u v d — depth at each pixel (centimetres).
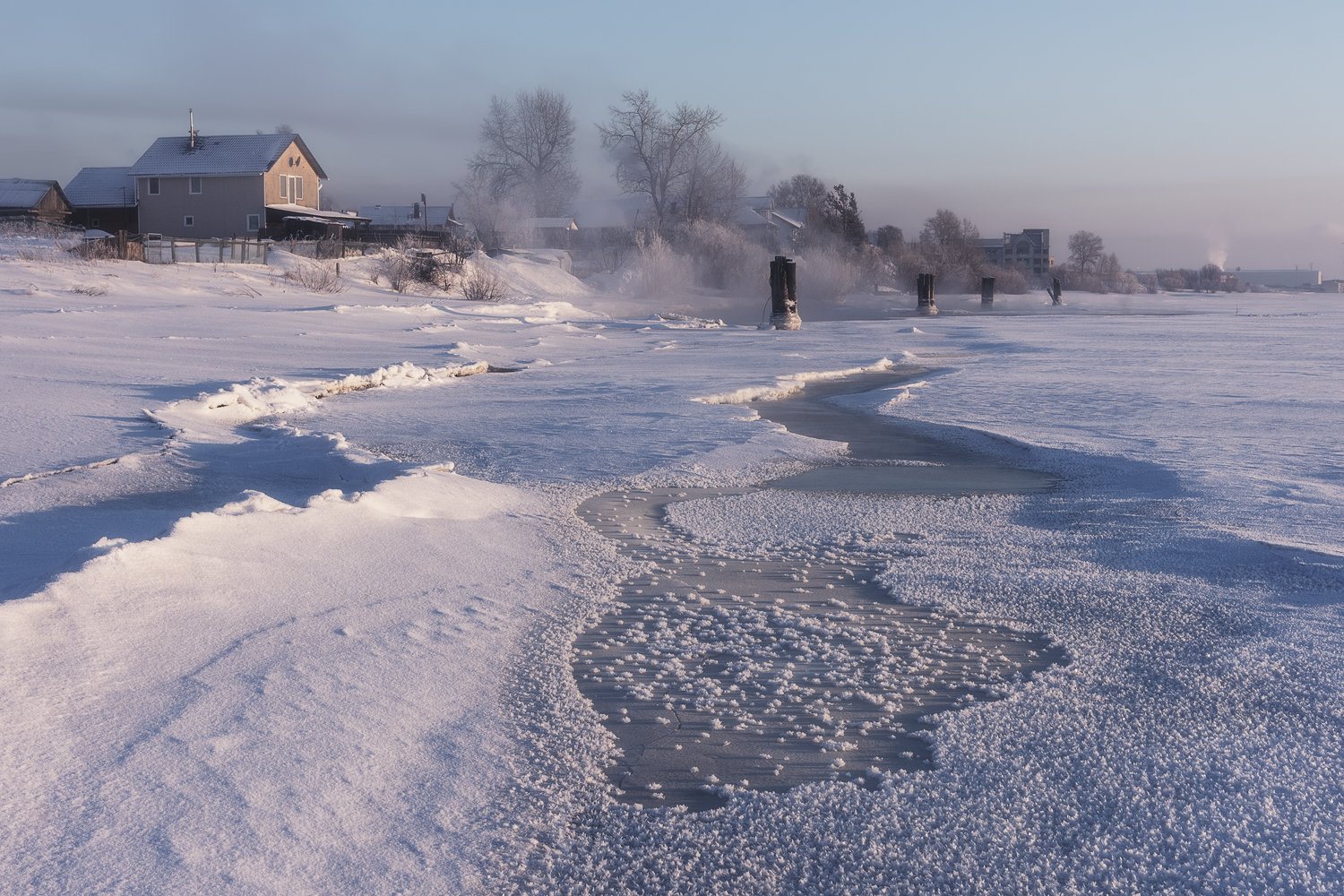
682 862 362
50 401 1339
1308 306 8850
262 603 565
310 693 464
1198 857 367
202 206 6950
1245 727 477
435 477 912
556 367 2377
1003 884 350
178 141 7100
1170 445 1293
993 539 842
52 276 3494
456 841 366
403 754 424
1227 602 668
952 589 702
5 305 2834
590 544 795
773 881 351
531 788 407
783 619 634
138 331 2523
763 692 519
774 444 1284
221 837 350
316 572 629
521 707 482
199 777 384
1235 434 1398
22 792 362
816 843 376
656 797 409
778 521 898
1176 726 479
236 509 693
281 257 5109
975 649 588
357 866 346
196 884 325
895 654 578
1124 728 477
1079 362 2666
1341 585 699
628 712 489
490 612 613
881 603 675
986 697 519
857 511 941
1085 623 632
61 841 339
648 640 589
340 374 1900
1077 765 438
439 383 1992
